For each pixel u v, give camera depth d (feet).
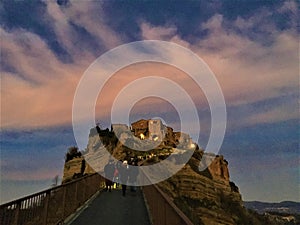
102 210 42.34
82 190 49.21
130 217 36.78
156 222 28.32
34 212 23.45
